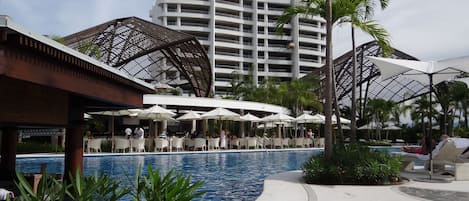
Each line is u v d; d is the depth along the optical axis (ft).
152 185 11.52
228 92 236.43
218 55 250.57
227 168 51.03
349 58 157.17
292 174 36.45
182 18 248.32
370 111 168.25
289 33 278.26
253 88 176.04
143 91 26.07
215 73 251.19
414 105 167.84
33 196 11.14
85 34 115.24
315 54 277.03
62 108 22.40
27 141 75.97
